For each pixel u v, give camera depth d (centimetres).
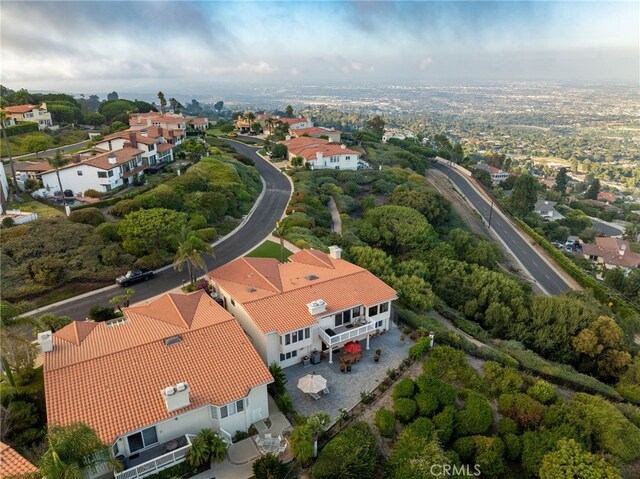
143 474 2709
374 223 7719
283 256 5981
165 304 3928
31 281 4916
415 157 14638
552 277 8544
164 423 2892
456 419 3344
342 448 2917
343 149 11919
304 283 4431
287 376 3881
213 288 4959
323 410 3497
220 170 8981
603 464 2942
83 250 5509
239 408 3147
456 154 17475
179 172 8862
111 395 2884
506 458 3234
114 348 3250
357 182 10375
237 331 3534
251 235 6912
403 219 7650
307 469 2906
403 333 4578
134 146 9069
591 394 4247
